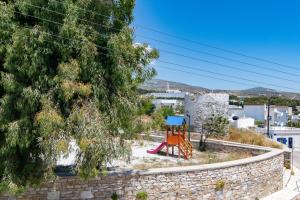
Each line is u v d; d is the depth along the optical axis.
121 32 13.74
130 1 14.47
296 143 52.91
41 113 11.56
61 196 14.09
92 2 13.92
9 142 11.88
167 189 15.88
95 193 14.59
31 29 11.95
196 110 31.23
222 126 29.44
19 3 12.17
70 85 11.85
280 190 21.45
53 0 12.31
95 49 12.79
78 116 12.28
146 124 14.79
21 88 11.98
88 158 12.62
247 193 18.67
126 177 15.11
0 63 12.77
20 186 12.48
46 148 11.92
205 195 16.80
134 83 14.73
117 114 13.90
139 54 14.53
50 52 12.26
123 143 14.25
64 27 12.12
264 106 78.00
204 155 24.42
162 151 25.44
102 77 13.55
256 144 28.42
